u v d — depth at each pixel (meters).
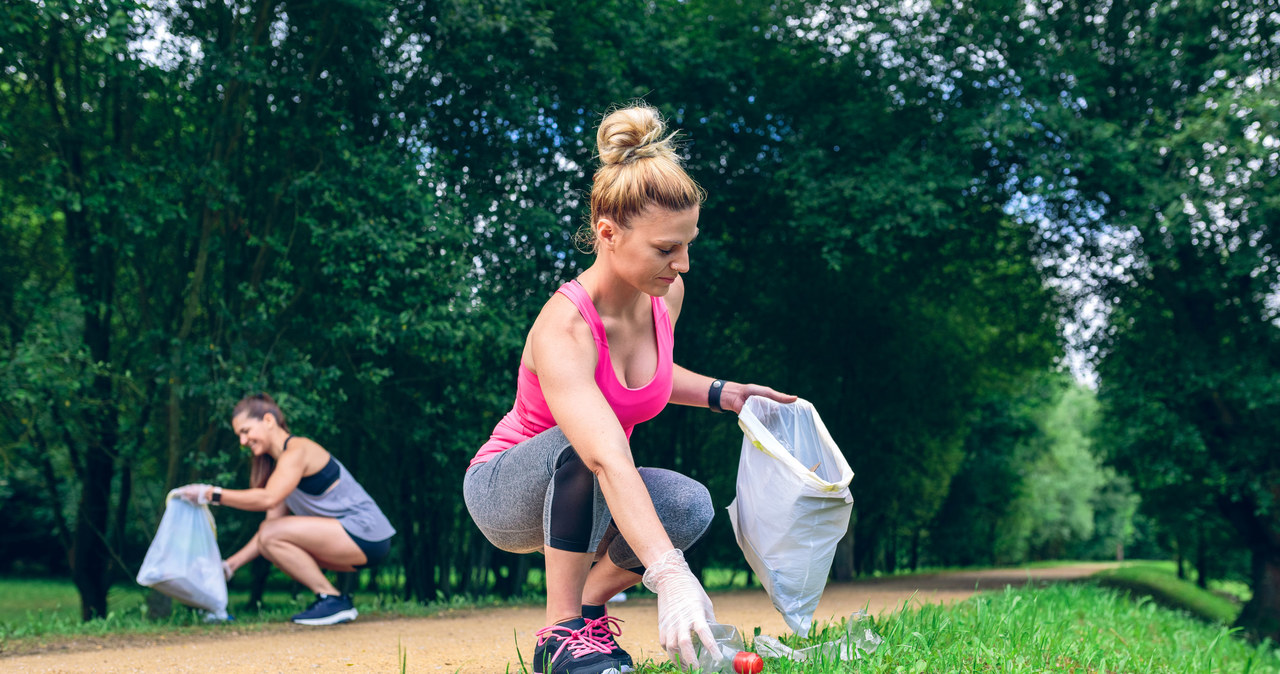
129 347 8.28
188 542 5.23
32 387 6.93
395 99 8.81
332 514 5.29
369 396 9.52
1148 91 11.64
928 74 11.38
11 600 16.86
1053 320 13.99
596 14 10.19
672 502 2.21
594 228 1.96
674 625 1.52
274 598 14.79
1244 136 10.22
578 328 1.90
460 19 8.35
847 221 11.03
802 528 2.10
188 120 8.46
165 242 8.62
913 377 16.31
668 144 1.94
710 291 12.20
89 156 8.34
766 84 12.12
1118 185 11.15
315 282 8.66
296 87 7.82
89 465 8.97
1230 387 11.73
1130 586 17.70
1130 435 12.21
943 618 3.41
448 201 8.52
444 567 10.41
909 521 23.06
